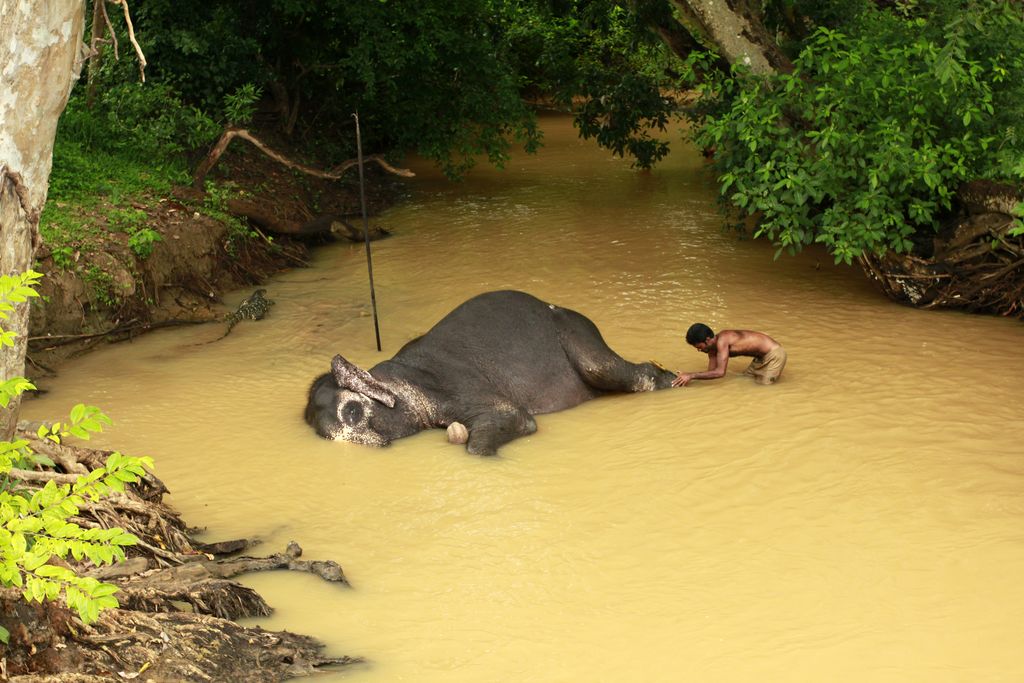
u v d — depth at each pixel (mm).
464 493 7992
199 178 14852
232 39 17109
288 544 7039
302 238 15812
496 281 13641
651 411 9477
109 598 4527
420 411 9273
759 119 12445
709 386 9953
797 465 8078
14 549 4527
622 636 5945
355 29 18047
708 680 5465
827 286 13117
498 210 18031
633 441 8828
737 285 13211
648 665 5633
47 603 5098
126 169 14352
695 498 7680
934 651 5621
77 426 5184
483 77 19047
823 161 11859
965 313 11867
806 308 12219
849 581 6414
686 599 6324
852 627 5902
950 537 6855
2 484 5738
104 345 11398
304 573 6727
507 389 9586
